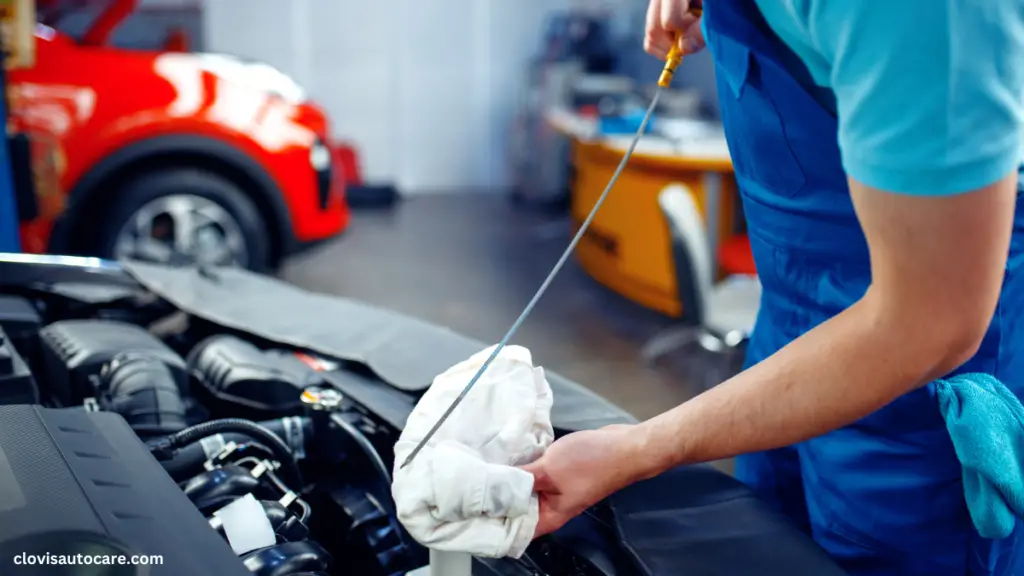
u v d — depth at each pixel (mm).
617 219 3979
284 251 3711
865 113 531
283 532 773
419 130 6598
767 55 661
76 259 1506
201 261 1520
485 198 6457
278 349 1182
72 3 3842
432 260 4789
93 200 3428
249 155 3545
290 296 1328
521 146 6230
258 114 3574
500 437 640
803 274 783
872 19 517
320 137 3732
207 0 6031
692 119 4367
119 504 616
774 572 669
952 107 506
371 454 878
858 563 824
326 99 6418
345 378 1049
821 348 602
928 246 532
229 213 3570
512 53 6590
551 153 6066
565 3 6559
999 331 740
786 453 927
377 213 5875
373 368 1023
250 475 824
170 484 671
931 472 760
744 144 770
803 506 949
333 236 3838
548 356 3453
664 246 3748
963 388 716
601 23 6180
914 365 571
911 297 551
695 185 3643
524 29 6566
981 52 508
